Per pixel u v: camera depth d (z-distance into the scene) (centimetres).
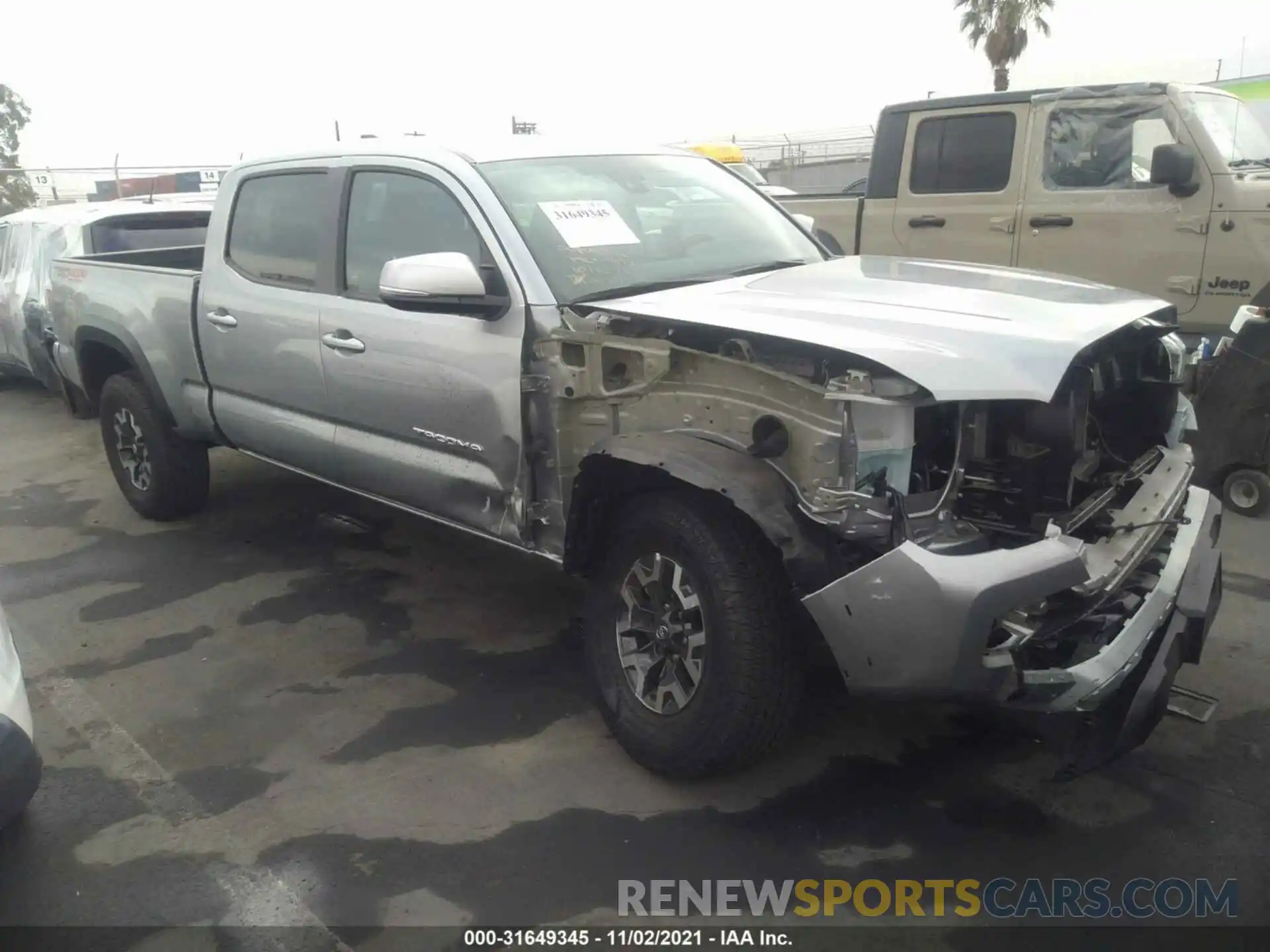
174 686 395
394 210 392
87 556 534
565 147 409
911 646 257
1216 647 398
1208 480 554
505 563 514
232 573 507
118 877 287
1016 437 279
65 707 380
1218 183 624
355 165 409
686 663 305
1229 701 360
